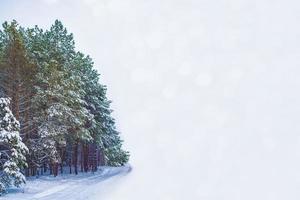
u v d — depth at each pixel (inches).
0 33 1411.2
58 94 1387.8
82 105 1616.6
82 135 1517.0
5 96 1306.6
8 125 960.9
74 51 1654.8
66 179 1381.6
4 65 1268.5
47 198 880.9
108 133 2234.3
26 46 1421.0
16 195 930.1
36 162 1457.9
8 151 1003.3
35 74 1381.6
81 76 1697.8
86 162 1862.7
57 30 1606.8
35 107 1386.6
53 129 1358.3
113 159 2534.5
